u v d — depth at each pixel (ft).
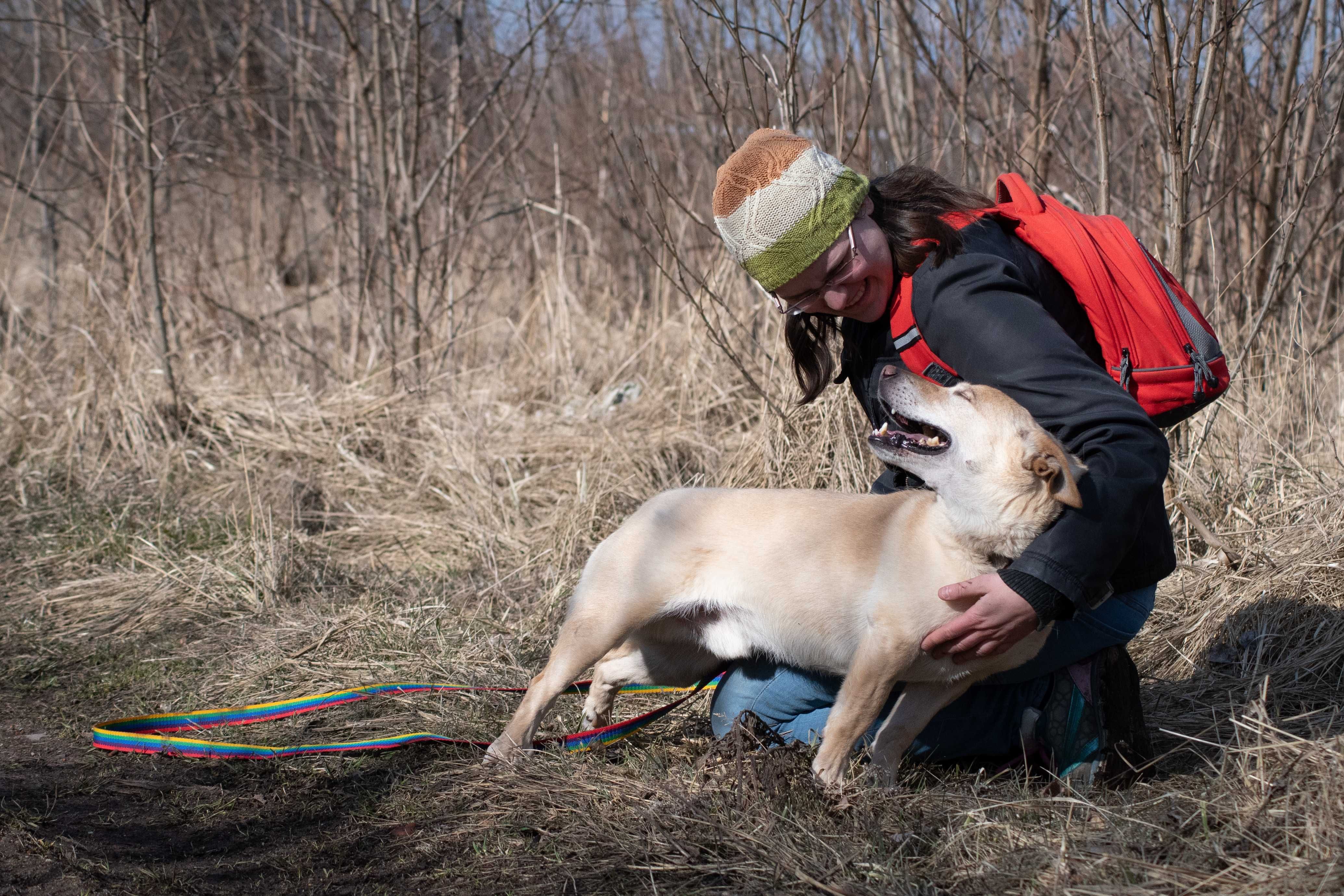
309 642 12.57
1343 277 19.95
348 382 22.13
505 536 15.87
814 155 8.15
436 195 27.30
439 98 24.17
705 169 24.63
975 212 8.46
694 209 22.68
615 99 31.83
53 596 13.96
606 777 9.02
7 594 14.02
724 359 18.58
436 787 9.20
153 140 23.18
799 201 8.03
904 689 9.70
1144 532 8.43
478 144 32.27
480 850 8.13
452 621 13.10
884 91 23.27
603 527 15.46
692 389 18.83
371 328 23.90
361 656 12.16
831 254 8.13
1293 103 16.19
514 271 29.27
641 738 10.37
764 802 8.16
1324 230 17.85
